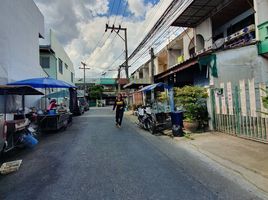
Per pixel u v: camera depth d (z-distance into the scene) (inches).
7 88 377.4
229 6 489.7
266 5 402.0
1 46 449.1
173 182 180.2
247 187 170.4
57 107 521.0
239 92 325.7
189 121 409.1
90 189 168.2
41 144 337.4
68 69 1283.2
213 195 157.0
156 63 1117.7
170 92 488.1
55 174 202.2
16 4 524.1
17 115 349.7
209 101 390.3
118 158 249.9
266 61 406.6
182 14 558.9
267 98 226.2
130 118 732.7
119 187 171.2
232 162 226.7
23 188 174.1
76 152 279.6
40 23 735.7
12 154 281.0
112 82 2326.5
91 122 627.8
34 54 661.3
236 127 333.4
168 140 355.6
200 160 242.2
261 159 227.9
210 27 563.2
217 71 408.2
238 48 411.5
